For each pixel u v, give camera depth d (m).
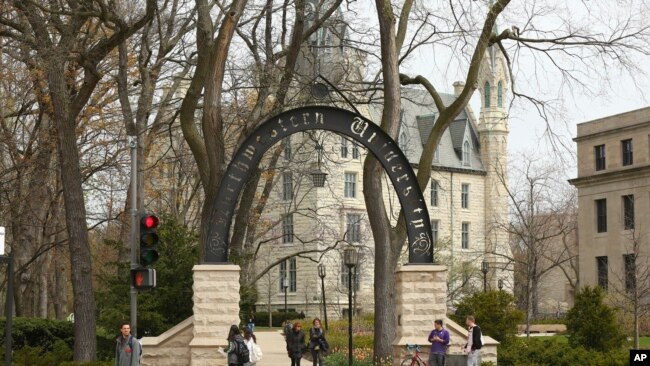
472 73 32.16
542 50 33.22
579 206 88.88
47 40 31.05
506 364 32.41
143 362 27.50
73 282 30.59
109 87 42.38
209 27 31.38
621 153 85.19
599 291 39.19
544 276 92.50
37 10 32.06
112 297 33.72
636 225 82.56
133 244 23.66
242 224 38.34
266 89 36.75
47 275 54.09
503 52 34.25
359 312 90.19
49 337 35.31
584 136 88.56
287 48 38.28
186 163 50.53
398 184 28.05
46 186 45.69
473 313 40.28
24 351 31.39
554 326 67.00
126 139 42.66
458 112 32.50
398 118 31.83
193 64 37.41
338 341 47.53
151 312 32.72
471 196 109.50
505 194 110.75
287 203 82.25
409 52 34.19
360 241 82.12
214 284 27.00
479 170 110.25
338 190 93.31
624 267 77.88
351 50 45.06
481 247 108.38
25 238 43.50
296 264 93.06
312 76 38.94
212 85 30.47
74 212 30.81
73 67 37.88
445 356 27.36
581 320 38.78
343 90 36.19
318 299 90.31
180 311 33.44
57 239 50.59
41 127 42.22
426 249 28.17
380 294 31.28
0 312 60.22
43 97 39.28
